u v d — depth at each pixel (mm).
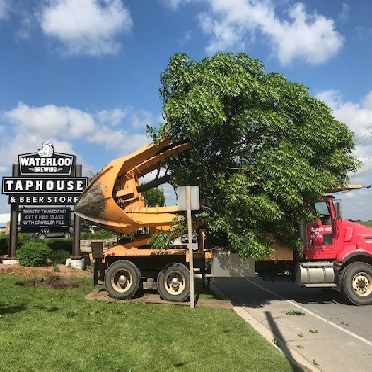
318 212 11750
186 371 5754
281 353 6730
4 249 22531
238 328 8172
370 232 12312
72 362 5914
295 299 12742
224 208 10641
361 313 10586
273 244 11188
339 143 12141
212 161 11117
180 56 10672
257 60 10688
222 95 10039
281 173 10023
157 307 10297
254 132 10602
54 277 15375
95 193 11500
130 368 5773
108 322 8297
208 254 11516
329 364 6535
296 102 10914
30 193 19859
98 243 11766
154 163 11891
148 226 11703
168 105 10156
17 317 8516
